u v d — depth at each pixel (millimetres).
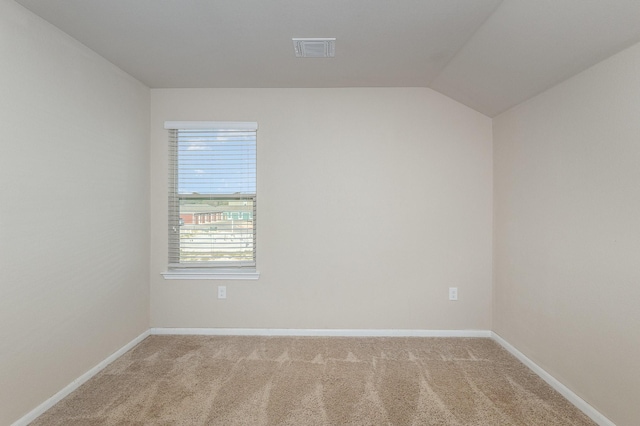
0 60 1812
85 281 2451
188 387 2375
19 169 1925
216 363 2736
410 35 2279
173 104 3305
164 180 3326
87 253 2473
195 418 2033
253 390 2338
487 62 2463
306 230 3311
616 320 1865
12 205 1883
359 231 3307
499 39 2172
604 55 1882
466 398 2248
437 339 3229
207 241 3359
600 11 1617
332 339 3227
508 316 2994
